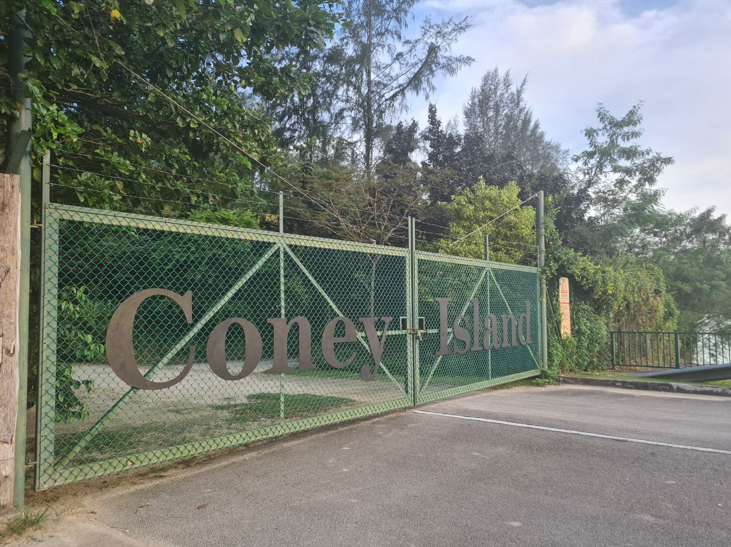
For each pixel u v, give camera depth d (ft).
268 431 17.80
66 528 11.16
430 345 25.77
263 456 16.71
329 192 48.98
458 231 46.78
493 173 63.10
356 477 14.58
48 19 16.07
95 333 17.04
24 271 12.11
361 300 34.91
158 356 21.68
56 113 14.47
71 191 17.52
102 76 18.30
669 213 71.92
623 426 20.99
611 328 43.19
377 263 33.83
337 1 23.07
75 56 17.97
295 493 13.34
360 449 17.47
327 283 36.50
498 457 16.53
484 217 47.96
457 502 12.69
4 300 11.30
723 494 13.24
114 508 12.37
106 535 10.82
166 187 21.29
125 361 14.02
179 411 22.74
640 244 72.84
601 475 14.76
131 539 10.65
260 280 24.88
